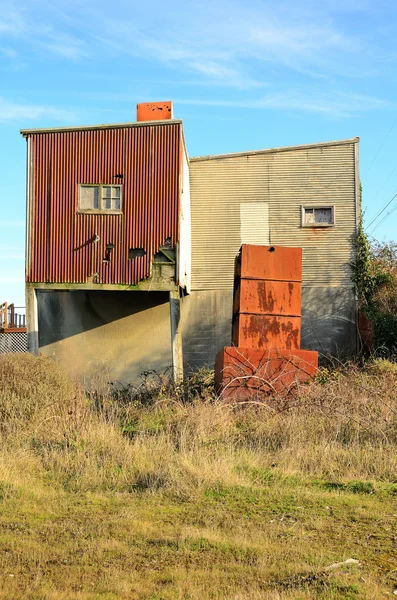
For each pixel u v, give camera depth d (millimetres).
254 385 14391
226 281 22031
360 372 16328
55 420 11766
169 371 20641
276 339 15680
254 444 10625
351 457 9656
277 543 6418
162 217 19125
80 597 5125
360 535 6656
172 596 5137
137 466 9477
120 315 21750
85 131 19547
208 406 12508
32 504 7875
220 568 5773
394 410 11641
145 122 19281
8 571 5742
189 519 7234
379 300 21312
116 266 19125
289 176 22203
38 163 19594
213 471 8844
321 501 7848
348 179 21984
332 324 21359
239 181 22344
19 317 29484
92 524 7051
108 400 14766
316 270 21688
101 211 19297
